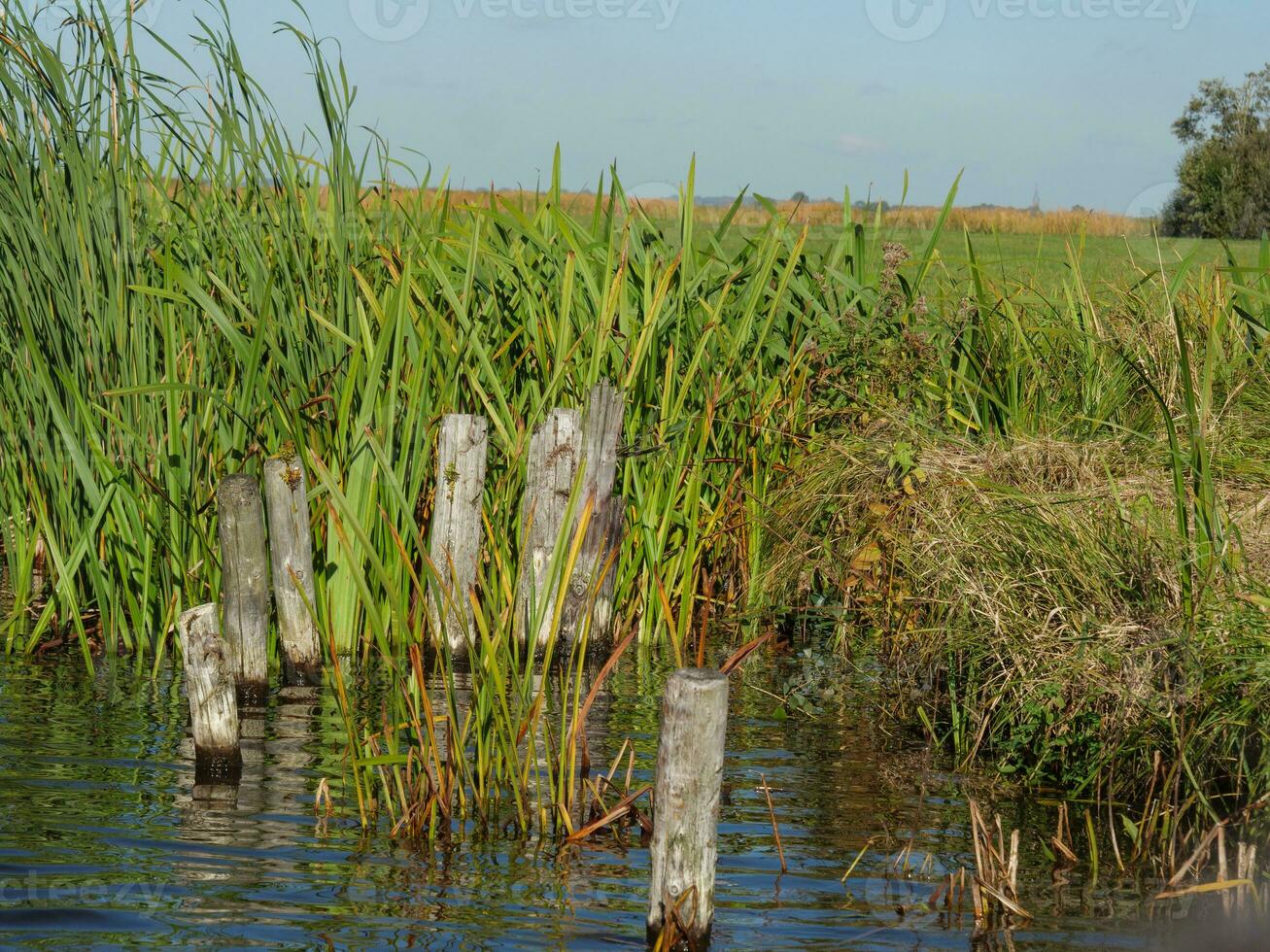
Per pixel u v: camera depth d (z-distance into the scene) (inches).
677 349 360.5
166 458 299.0
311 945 166.7
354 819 213.8
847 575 327.3
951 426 360.8
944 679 284.0
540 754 249.3
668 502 344.2
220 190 307.9
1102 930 178.1
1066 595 246.5
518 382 356.5
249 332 316.2
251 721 268.2
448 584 308.3
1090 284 407.2
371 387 303.0
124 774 233.0
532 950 167.0
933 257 389.7
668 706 167.0
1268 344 320.2
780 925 178.1
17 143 290.2
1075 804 228.1
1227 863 194.9
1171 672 224.4
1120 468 294.0
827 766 251.0
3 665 304.5
